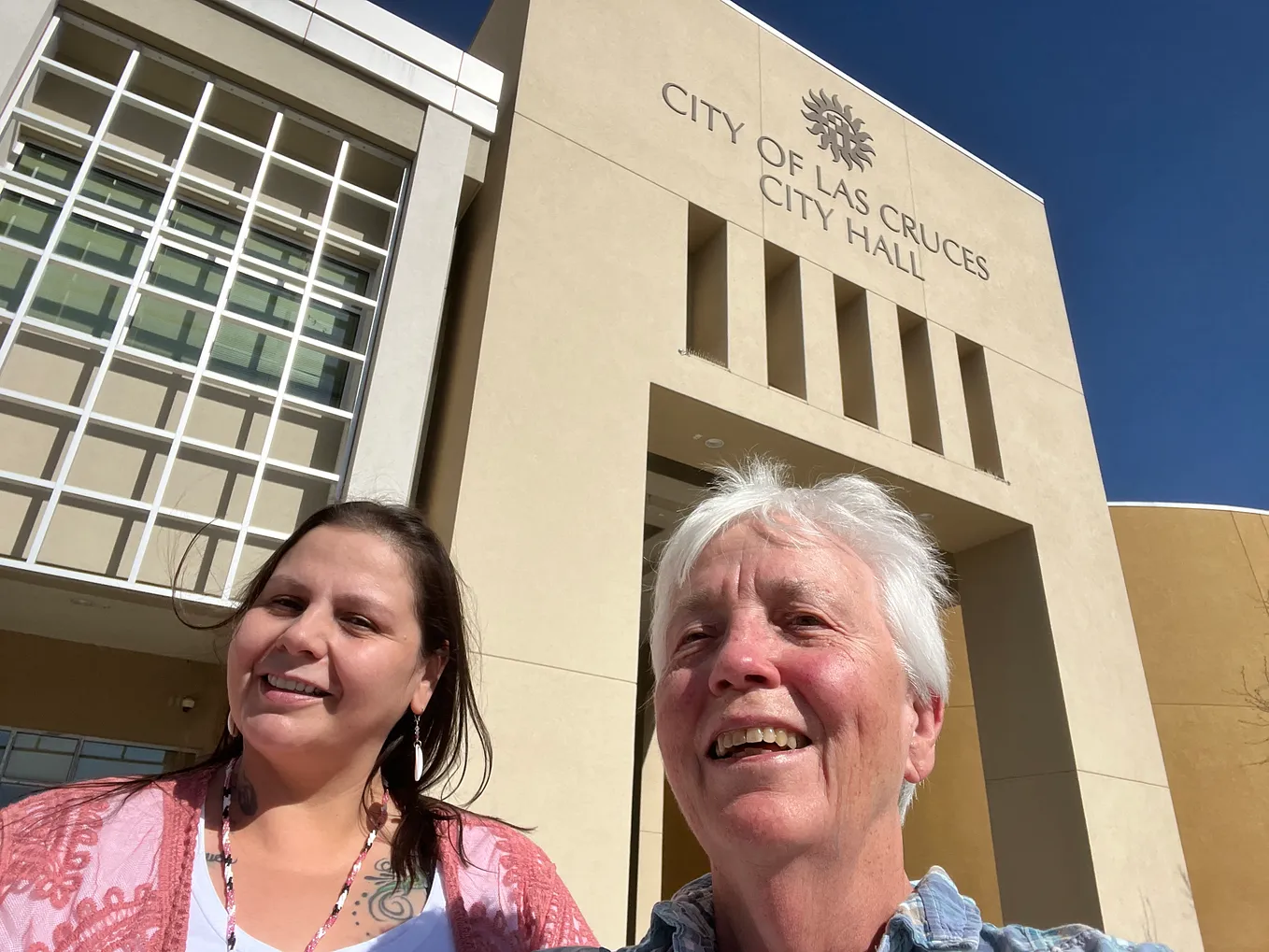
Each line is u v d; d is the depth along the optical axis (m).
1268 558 13.80
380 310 5.79
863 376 9.05
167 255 5.43
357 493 5.00
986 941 1.07
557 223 7.07
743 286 8.17
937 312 9.96
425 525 2.04
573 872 5.12
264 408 5.39
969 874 10.88
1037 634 9.16
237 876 1.52
